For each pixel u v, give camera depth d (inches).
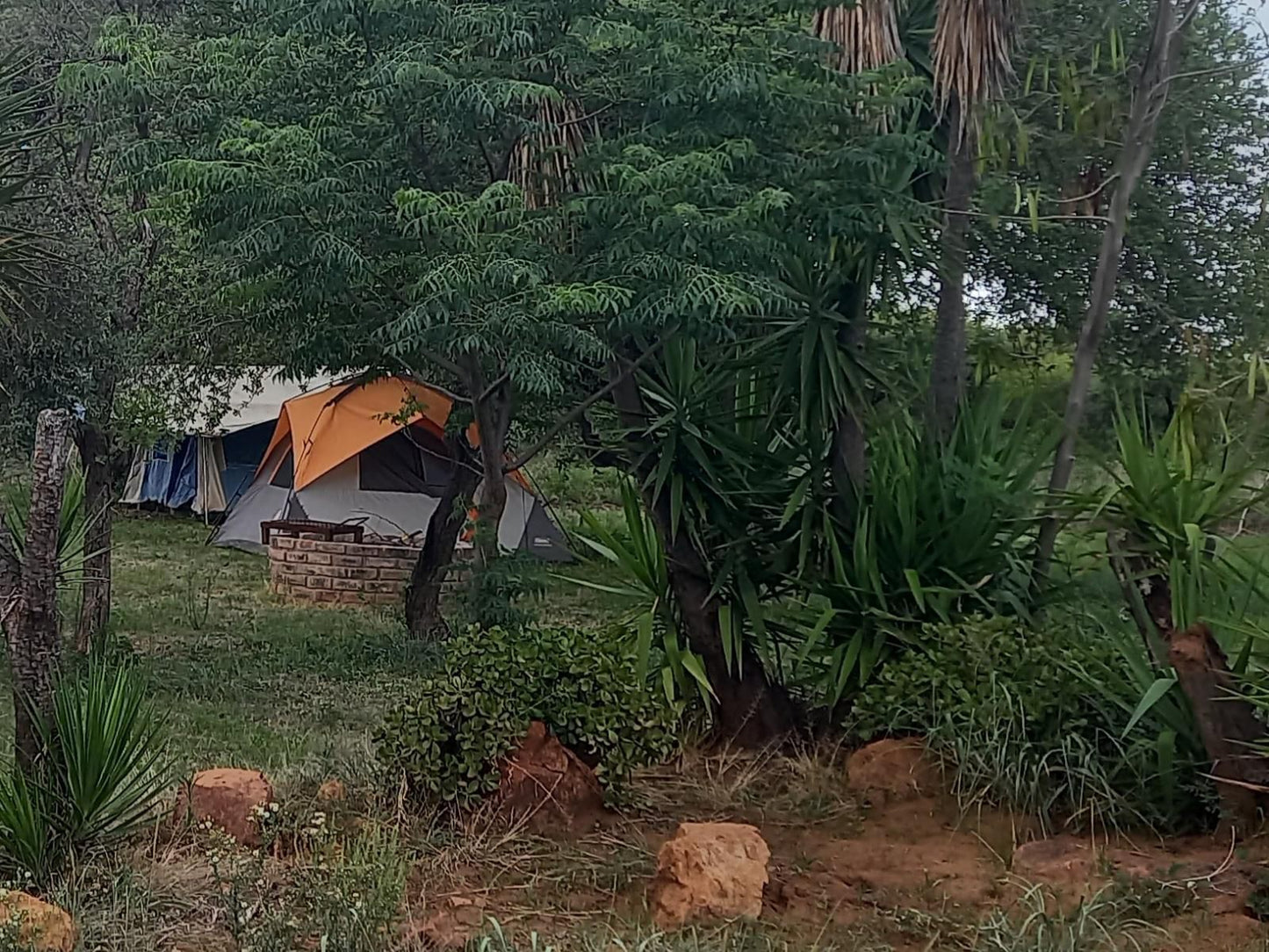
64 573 227.0
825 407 311.6
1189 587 245.9
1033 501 298.8
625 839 234.8
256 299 380.2
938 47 301.7
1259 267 463.5
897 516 304.0
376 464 701.3
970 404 322.7
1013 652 268.7
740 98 296.0
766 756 297.6
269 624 539.2
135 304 426.3
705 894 196.4
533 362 296.2
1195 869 213.9
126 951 179.9
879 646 302.2
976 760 254.7
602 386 381.1
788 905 205.0
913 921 195.8
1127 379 350.6
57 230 402.0
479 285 281.4
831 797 266.1
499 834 233.1
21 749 213.2
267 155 295.1
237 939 175.2
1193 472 261.4
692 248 284.5
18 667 213.0
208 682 402.3
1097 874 212.7
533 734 245.8
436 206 283.4
